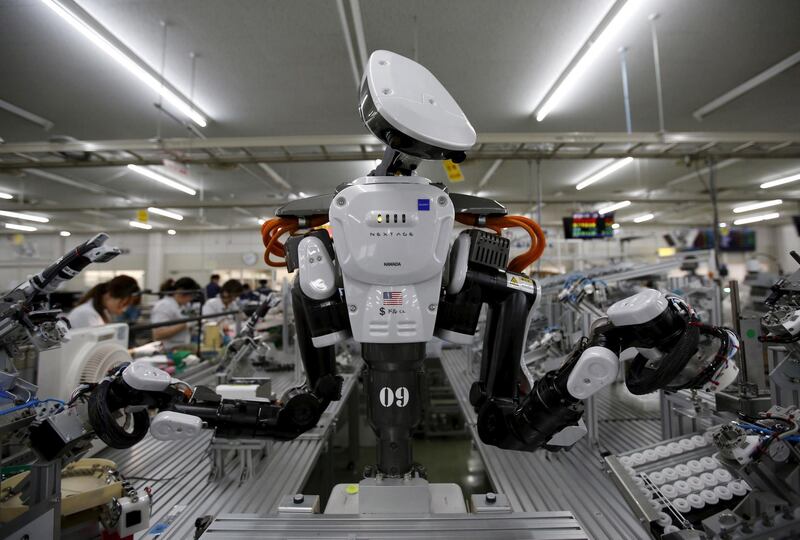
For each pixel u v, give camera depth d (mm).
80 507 1005
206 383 2729
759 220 11320
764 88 4230
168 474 1526
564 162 6668
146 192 8305
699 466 1229
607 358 738
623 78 3867
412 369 940
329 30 3199
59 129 4977
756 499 1015
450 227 841
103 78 3889
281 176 7441
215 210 10062
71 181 7238
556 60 3625
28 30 3168
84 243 865
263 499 1333
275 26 3146
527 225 977
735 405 1323
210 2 2877
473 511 1076
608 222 6371
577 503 1337
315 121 4855
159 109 4402
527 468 1603
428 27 3168
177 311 4398
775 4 2998
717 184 8523
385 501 953
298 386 992
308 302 907
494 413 938
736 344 765
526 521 917
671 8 3039
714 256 4652
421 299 853
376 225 798
